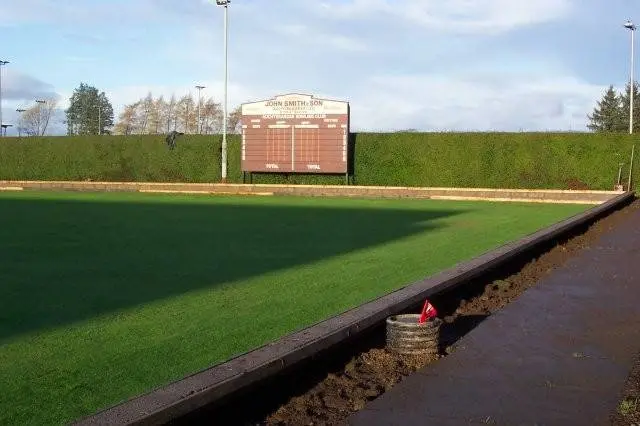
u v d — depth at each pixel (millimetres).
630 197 26375
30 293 8094
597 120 78125
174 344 5758
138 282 8812
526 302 7172
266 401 4188
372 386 4441
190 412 3521
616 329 5992
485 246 12531
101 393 4562
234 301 7535
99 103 89562
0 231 15094
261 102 31047
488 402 4109
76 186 34031
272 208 22734
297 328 6273
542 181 29906
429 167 31281
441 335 5797
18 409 4270
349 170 32000
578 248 11953
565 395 4230
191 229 15672
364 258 10945
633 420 3809
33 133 76812
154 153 35312
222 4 32031
